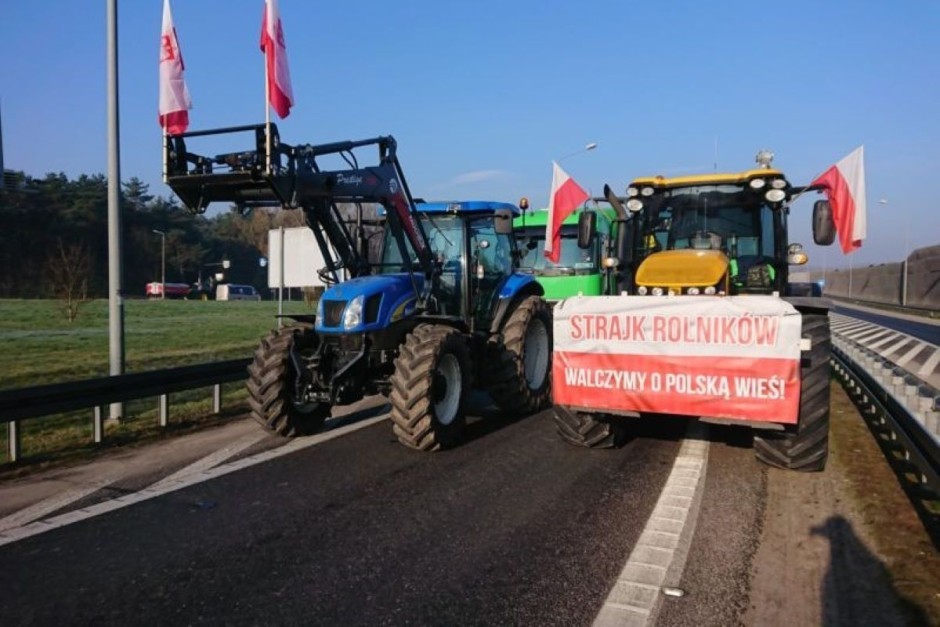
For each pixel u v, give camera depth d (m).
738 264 7.34
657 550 4.28
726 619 3.45
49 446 7.19
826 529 4.57
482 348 8.32
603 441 6.64
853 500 5.10
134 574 4.05
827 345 5.74
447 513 5.00
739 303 5.39
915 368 14.73
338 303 7.07
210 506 5.22
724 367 5.44
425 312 7.74
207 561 4.22
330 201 7.48
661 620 3.45
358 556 4.26
